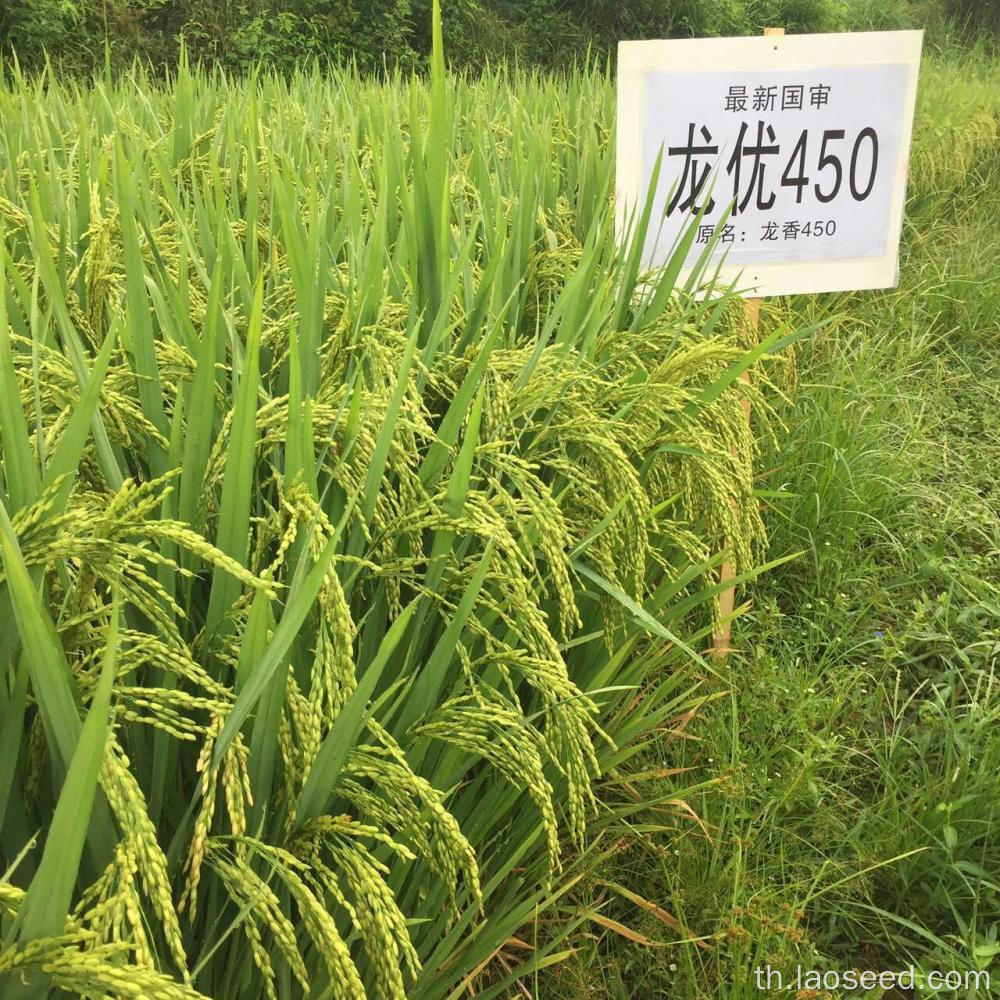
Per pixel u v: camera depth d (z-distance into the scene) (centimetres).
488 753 171
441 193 239
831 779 322
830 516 431
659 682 322
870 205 354
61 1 1202
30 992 117
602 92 696
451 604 188
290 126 462
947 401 576
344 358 217
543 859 238
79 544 130
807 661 366
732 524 236
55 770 136
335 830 151
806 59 332
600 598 230
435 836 170
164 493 140
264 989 177
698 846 278
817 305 644
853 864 283
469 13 1608
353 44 1467
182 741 171
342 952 126
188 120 429
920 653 384
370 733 184
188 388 199
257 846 141
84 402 138
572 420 217
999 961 261
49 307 201
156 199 328
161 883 116
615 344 268
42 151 380
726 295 299
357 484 183
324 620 148
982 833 281
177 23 1377
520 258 288
